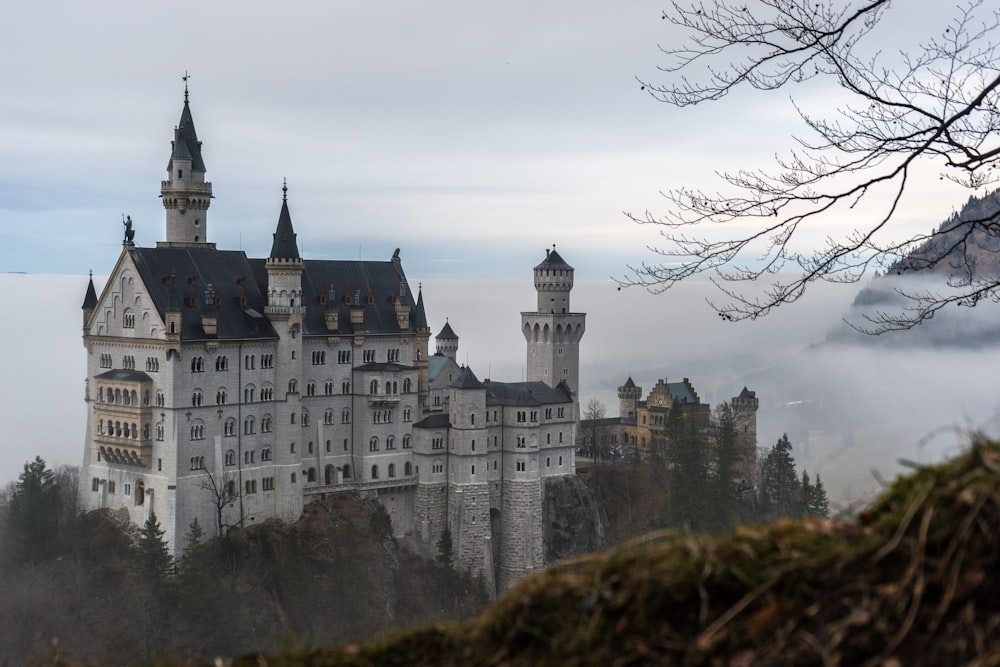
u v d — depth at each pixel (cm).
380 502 18550
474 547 19000
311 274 18538
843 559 1286
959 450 1364
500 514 19725
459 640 1423
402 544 18812
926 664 1214
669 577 1325
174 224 18350
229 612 15062
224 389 16475
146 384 15962
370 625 16338
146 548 15025
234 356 16600
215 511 16325
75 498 17038
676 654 1280
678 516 19050
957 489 1282
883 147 2544
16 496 16688
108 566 15650
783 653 1245
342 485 18112
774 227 2567
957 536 1248
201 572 15300
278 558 16512
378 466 18525
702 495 19138
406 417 18925
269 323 17188
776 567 1303
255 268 17938
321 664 1418
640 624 1312
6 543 16288
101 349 16762
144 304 16025
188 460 16012
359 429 18400
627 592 1336
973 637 1210
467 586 18362
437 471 18988
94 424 16738
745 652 1257
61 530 16600
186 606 14812
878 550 1284
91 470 16838
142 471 16200
